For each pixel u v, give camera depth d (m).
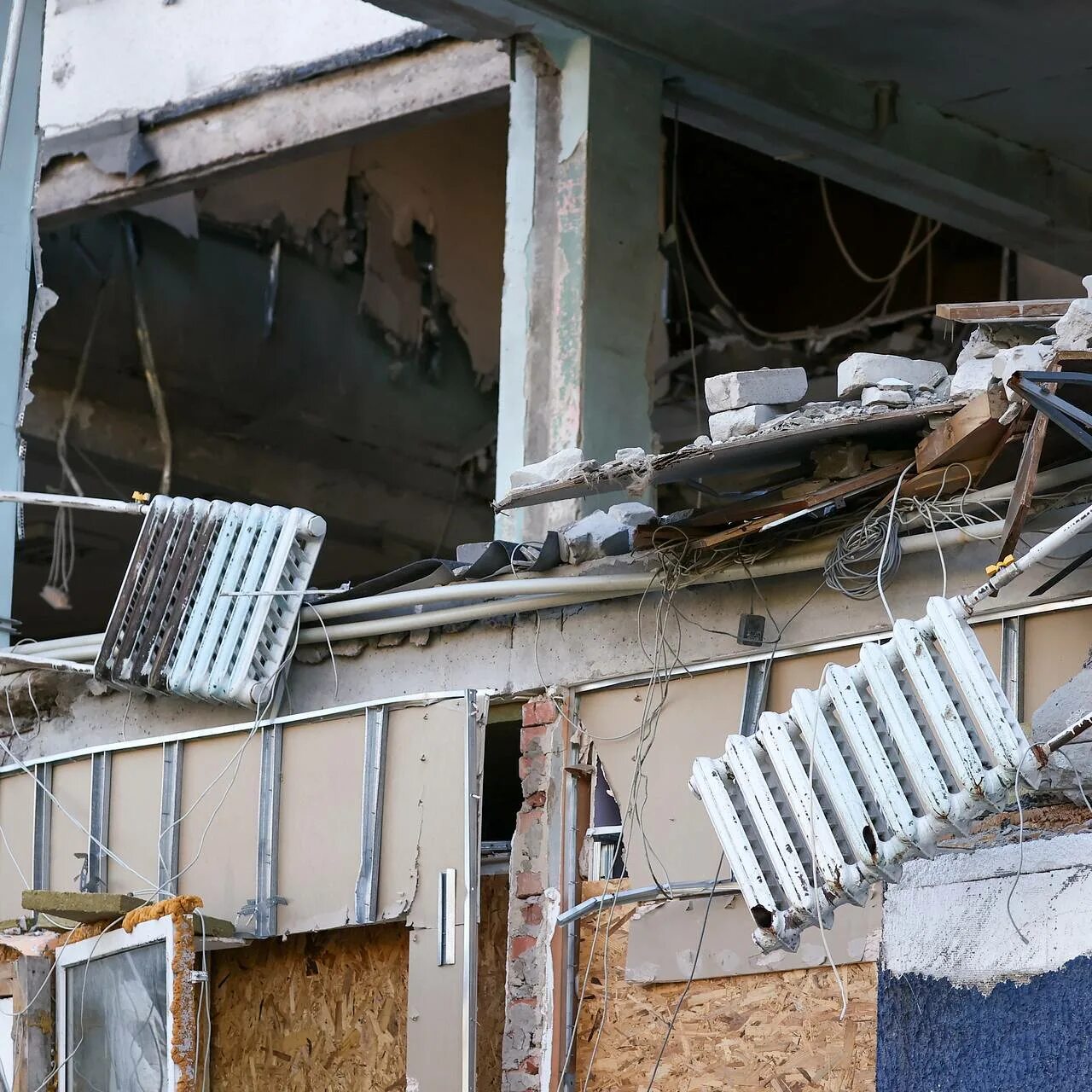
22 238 46.16
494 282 77.81
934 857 25.44
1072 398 25.69
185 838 38.25
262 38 60.72
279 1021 36.69
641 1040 31.75
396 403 75.44
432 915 33.97
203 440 71.50
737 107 49.09
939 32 47.50
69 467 69.88
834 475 29.84
